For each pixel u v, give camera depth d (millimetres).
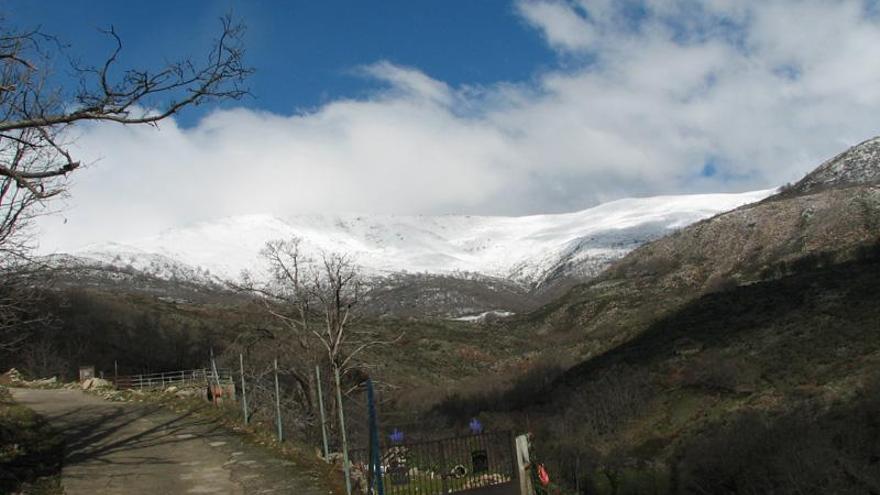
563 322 119000
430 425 30219
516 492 11406
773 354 56188
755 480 34312
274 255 29266
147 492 10883
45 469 11938
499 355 87625
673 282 120812
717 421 48000
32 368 40656
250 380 21062
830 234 105562
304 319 23484
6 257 14016
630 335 83500
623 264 146250
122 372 50156
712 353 60875
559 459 40312
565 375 72875
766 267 106438
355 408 22922
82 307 55500
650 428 53062
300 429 18688
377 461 9836
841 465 30984
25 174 10375
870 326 53312
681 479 39062
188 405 19797
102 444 14508
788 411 41469
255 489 11062
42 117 10477
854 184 145000
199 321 61812
